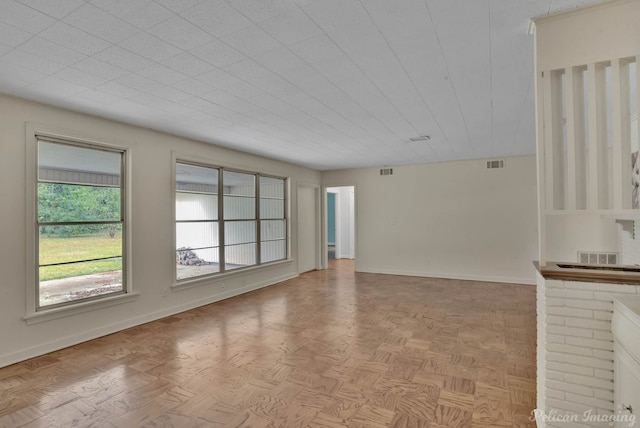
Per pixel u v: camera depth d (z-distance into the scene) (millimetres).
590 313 1742
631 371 1482
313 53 2334
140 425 2127
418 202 7117
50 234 3400
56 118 3375
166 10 1809
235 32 2049
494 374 2770
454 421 2148
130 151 4043
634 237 3988
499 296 5355
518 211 6270
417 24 1987
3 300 3002
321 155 6164
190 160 4832
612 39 1795
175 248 4559
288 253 7035
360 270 7742
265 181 6531
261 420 2172
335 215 10430
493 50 2312
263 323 4117
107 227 3887
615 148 1803
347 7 1810
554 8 1836
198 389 2561
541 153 1968
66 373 2836
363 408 2301
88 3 1732
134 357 3148
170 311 4480
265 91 3021
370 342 3475
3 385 2641
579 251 5547
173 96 3119
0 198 2994
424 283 6398
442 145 5367
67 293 3516
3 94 3014
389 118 3881
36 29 1977
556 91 1985
